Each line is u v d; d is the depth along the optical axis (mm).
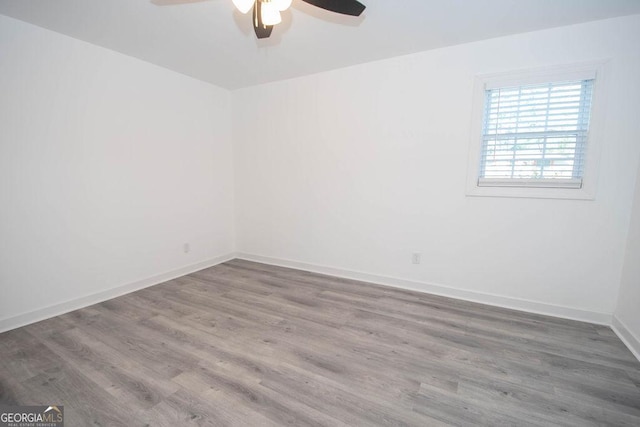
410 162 2947
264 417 1447
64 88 2449
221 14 2131
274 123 3719
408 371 1792
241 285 3230
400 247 3109
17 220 2258
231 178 4172
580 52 2227
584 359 1907
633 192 2166
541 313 2547
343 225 3412
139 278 3119
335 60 2977
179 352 1978
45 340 2107
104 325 2332
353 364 1857
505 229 2617
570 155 2355
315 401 1552
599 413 1474
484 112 2588
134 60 2920
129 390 1620
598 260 2328
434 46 2646
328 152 3395
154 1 1948
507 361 1888
